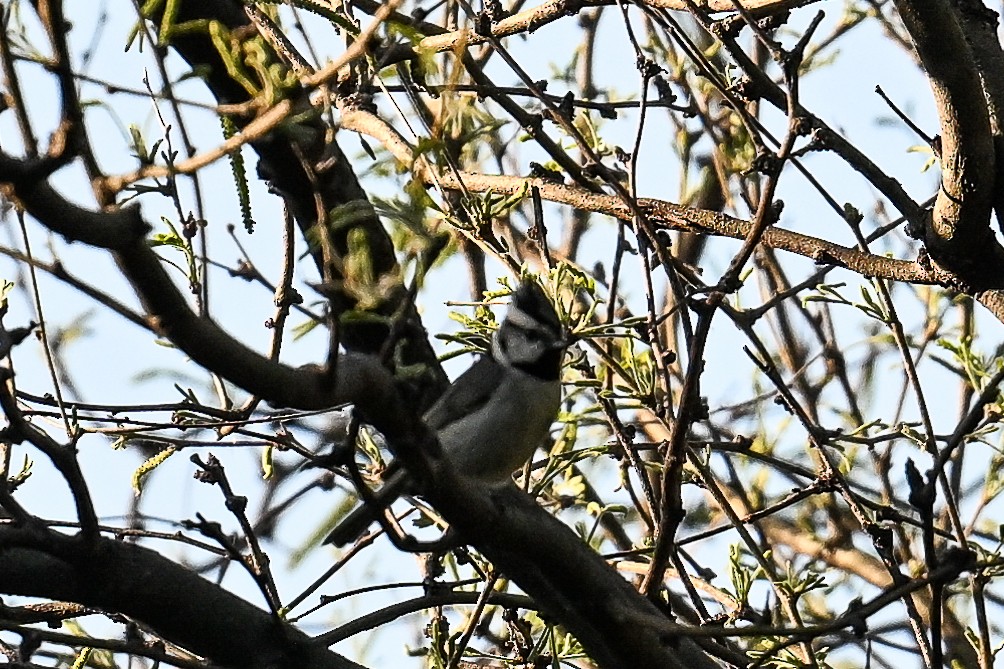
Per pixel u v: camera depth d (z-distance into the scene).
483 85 10.91
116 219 5.27
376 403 6.46
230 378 5.89
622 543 13.67
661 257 8.98
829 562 14.55
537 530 7.88
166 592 7.94
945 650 13.02
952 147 9.57
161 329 5.64
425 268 5.86
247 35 6.55
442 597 9.49
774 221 8.07
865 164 10.52
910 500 7.62
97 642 7.93
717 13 10.85
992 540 13.06
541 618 10.50
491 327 11.43
